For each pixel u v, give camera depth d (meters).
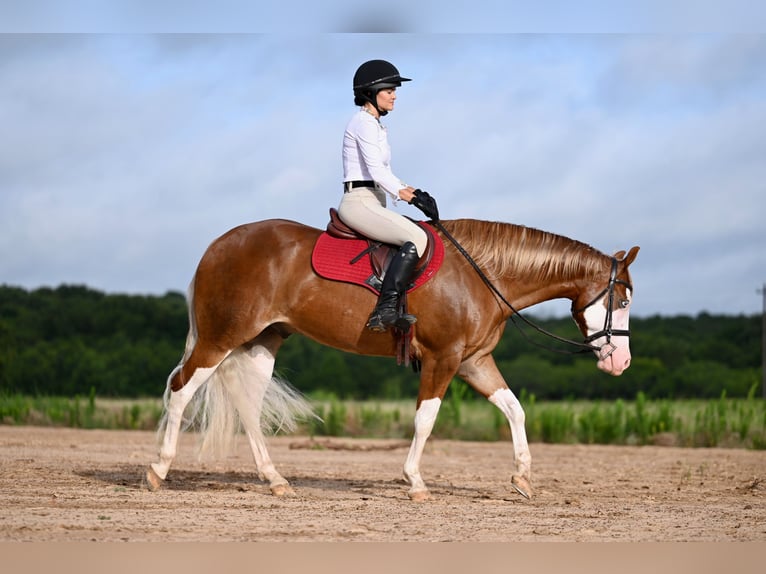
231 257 9.92
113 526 7.70
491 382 10.30
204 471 12.85
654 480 12.85
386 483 11.86
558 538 7.65
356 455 17.02
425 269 9.59
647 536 7.81
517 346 54.94
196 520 8.16
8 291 56.38
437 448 19.02
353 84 10.04
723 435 21.17
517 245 10.03
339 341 9.84
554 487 11.69
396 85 9.98
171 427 10.14
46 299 56.16
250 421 10.24
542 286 10.13
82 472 11.89
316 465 14.51
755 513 9.34
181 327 55.00
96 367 46.41
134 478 11.38
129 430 23.53
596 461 16.34
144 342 51.81
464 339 9.70
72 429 23.05
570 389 49.47
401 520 8.45
